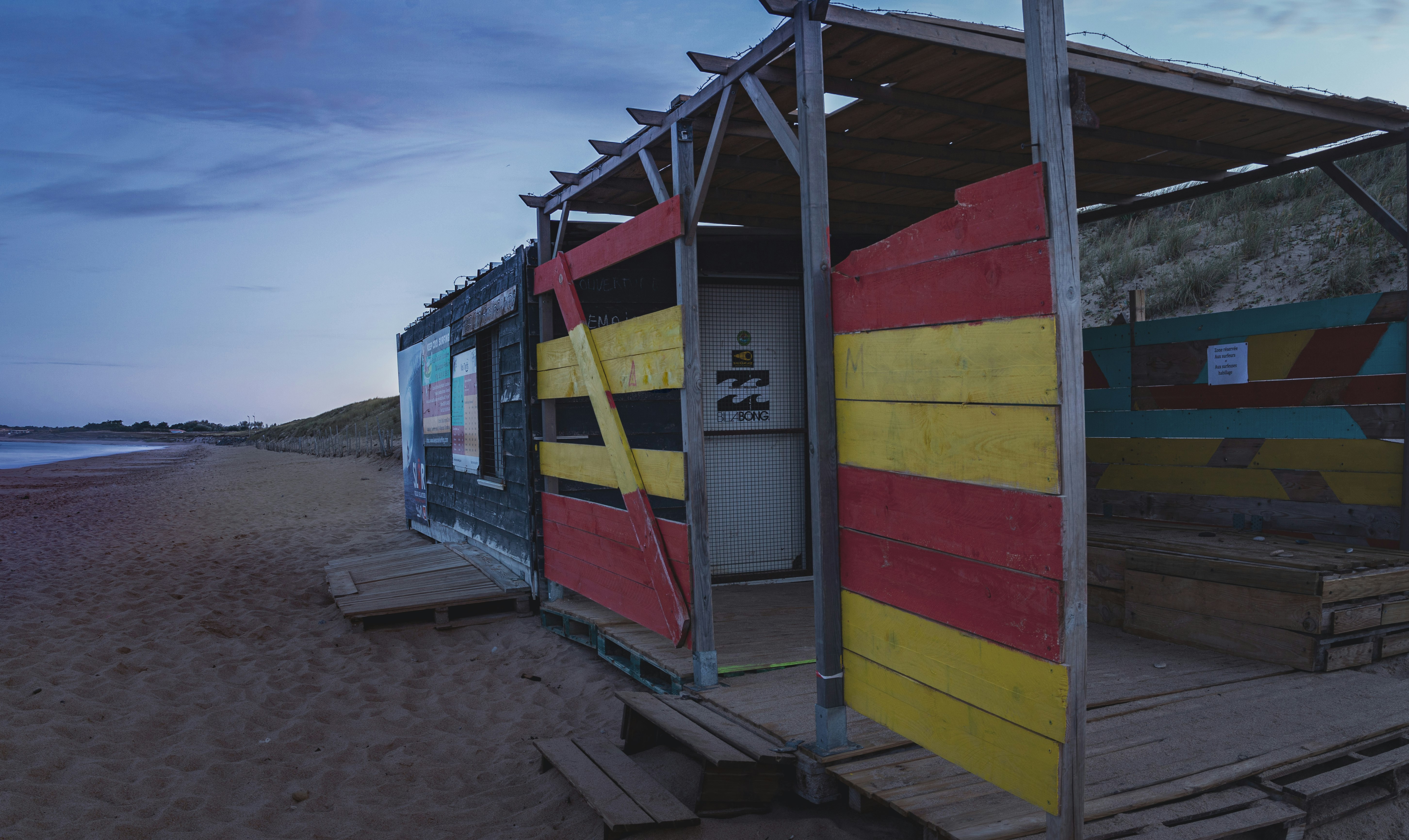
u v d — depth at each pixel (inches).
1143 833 99.3
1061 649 81.8
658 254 267.6
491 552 339.0
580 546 232.5
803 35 125.9
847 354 122.4
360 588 293.9
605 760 141.3
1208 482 236.8
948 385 99.4
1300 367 214.7
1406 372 191.2
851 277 120.8
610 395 206.1
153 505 728.3
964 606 97.6
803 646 192.7
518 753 165.8
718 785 121.4
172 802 138.8
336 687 209.5
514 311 280.5
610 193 235.6
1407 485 189.3
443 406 418.0
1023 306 86.1
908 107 172.7
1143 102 172.1
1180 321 245.6
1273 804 107.4
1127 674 159.6
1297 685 151.2
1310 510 211.0
